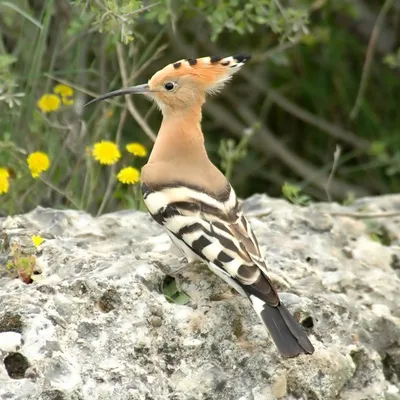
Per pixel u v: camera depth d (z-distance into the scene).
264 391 8.22
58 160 12.71
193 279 8.91
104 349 8.09
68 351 7.96
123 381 7.93
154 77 10.02
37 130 12.56
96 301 8.34
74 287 8.34
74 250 9.10
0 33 13.66
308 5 16.19
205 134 18.20
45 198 12.38
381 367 8.98
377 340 9.31
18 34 14.08
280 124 18.64
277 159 18.27
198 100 9.91
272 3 13.03
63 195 12.20
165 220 8.95
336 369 8.43
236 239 8.63
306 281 9.43
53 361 7.75
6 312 7.96
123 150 14.47
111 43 12.42
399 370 9.32
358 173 17.95
